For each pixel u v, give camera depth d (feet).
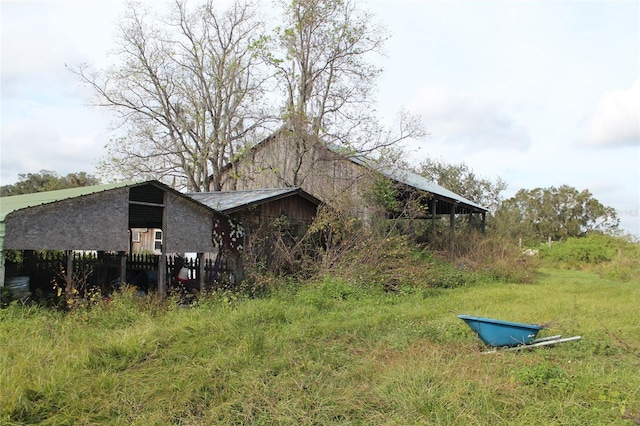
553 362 22.09
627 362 22.59
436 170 141.38
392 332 28.22
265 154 78.48
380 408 17.03
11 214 29.30
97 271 44.98
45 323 25.22
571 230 156.25
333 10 72.13
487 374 19.83
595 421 15.88
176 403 17.08
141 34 79.36
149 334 23.75
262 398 17.54
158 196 38.55
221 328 25.88
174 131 83.35
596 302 40.47
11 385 16.98
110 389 18.02
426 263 53.16
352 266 45.11
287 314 30.89
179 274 46.55
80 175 113.91
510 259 63.41
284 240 49.83
